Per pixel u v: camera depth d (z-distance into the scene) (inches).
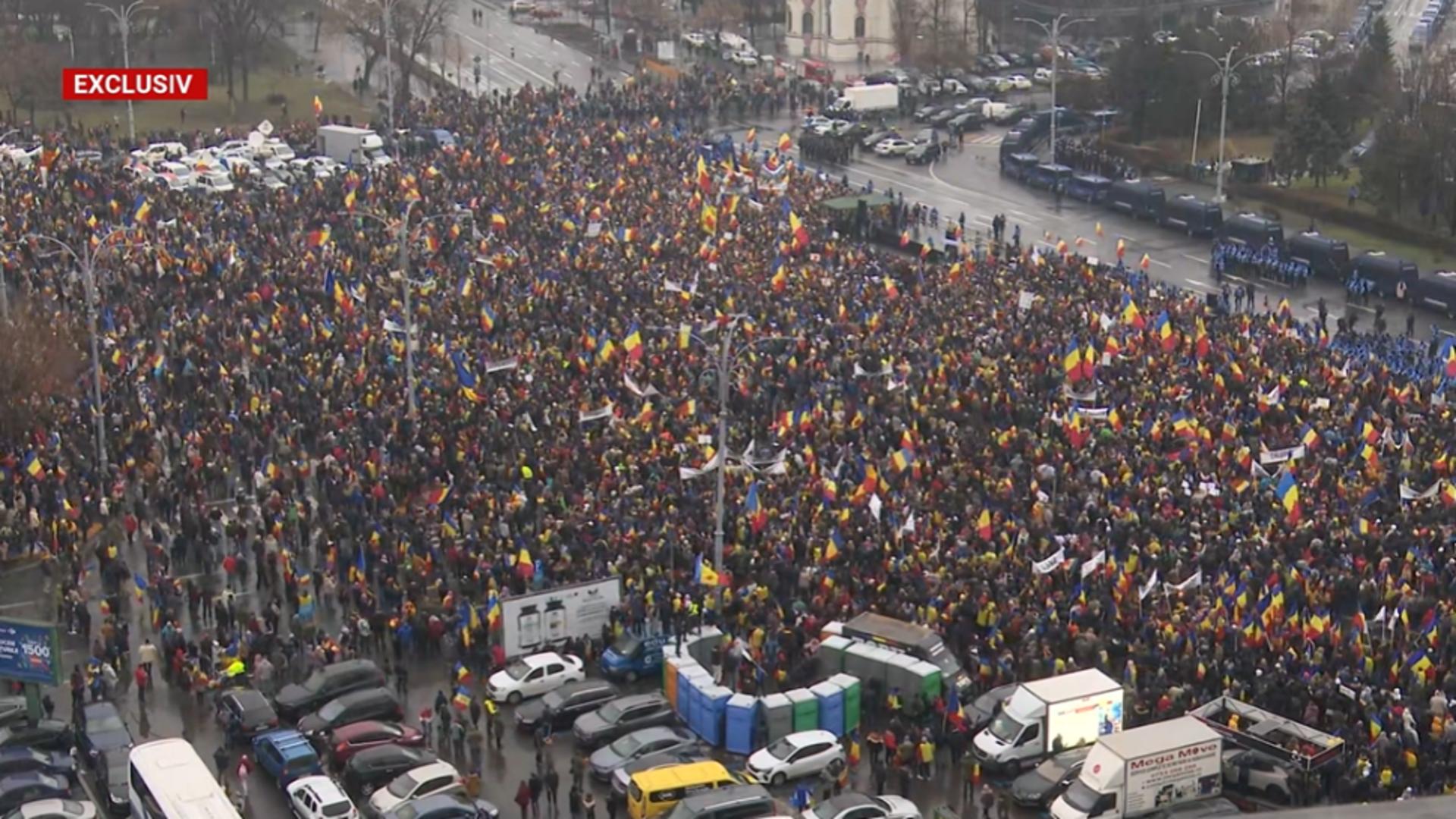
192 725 4633.4
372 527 5285.4
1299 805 4158.5
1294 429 6023.6
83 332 6894.7
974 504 5472.4
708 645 4815.5
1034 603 4938.5
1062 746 4414.4
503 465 5738.2
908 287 7854.3
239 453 5994.1
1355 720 4377.5
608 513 5418.3
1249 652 4621.1
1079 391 6299.2
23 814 4028.1
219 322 7076.8
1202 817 3873.0
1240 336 7052.2
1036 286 7800.2
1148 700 4547.2
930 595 4977.9
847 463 5738.2
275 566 5270.7
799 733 4439.0
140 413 6205.7
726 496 5506.9
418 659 4980.3
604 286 7578.7
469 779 4293.8
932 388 6363.2
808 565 5187.0
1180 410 6038.4
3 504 5733.3
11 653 4458.7
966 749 4475.9
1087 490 5556.1
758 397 6373.0
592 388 6294.3
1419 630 4761.3
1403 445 5915.4
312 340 6870.1
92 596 5319.9
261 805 4249.5
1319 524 5255.9
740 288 7623.0
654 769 4170.8
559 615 4906.5
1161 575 5034.5
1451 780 4160.9
